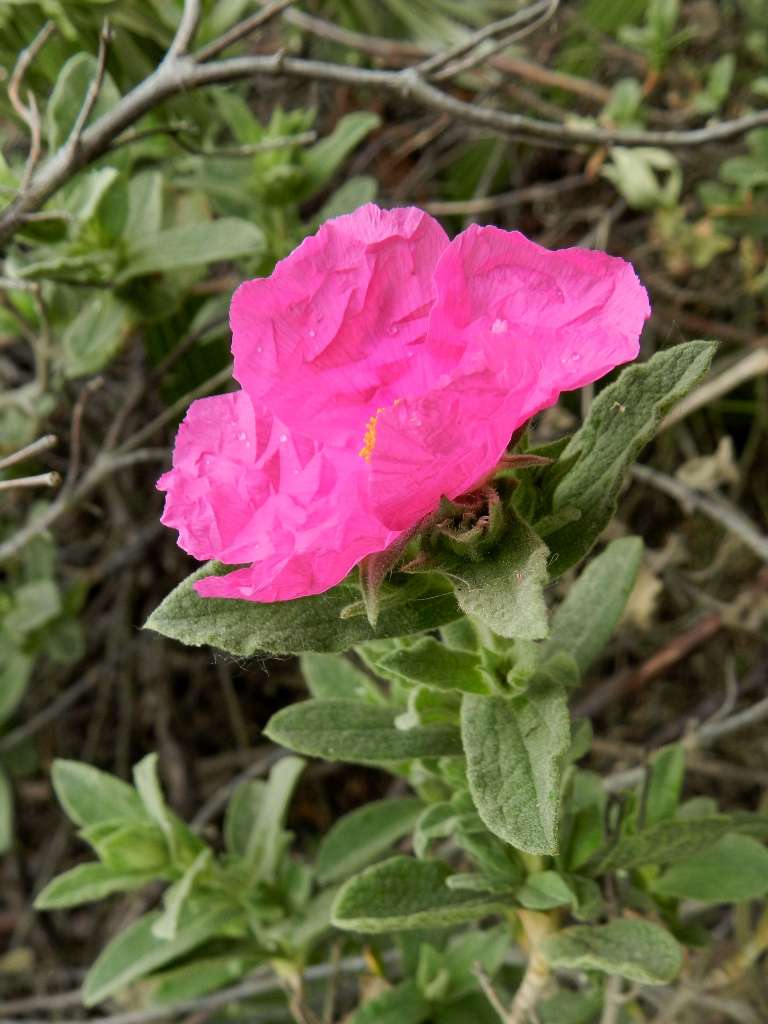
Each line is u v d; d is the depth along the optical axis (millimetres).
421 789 151
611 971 117
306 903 158
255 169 188
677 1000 160
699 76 250
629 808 139
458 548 90
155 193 187
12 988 239
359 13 239
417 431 80
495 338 80
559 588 203
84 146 150
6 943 250
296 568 83
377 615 91
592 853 128
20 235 170
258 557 90
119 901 240
